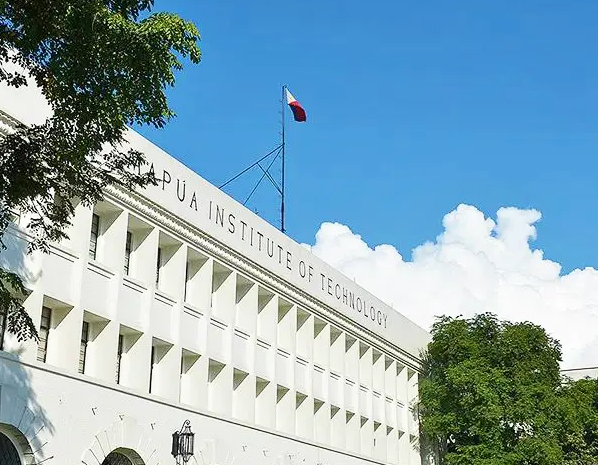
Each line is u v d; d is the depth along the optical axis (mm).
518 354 46125
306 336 39594
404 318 49750
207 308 32094
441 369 49281
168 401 28578
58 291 25141
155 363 30047
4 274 17219
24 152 16609
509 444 44375
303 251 39688
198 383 31188
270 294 36906
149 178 18406
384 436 45094
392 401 47094
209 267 32562
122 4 16609
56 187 17094
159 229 29922
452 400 46344
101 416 25484
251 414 33844
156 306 29484
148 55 16031
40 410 23250
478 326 48094
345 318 42594
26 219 24312
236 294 35531
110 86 16156
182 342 30406
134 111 16734
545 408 44375
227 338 33219
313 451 37625
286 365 37375
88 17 15516
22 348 23297
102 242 28094
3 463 22734
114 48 15898
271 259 36688
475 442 47688
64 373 24281
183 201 31062
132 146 28484
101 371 26797
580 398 47938
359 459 41750
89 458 24766
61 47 16188
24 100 24141
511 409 43688
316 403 40062
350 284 43781
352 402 42750
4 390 22062
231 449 31656
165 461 28031
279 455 34812
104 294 27203
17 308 17172
